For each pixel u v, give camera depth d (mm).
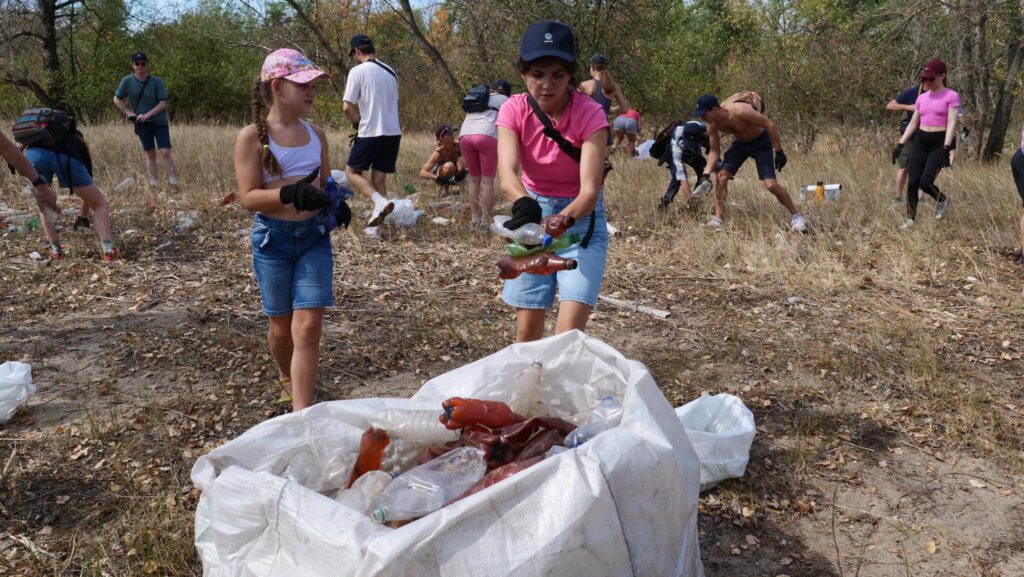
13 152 5141
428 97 23250
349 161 8406
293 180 3654
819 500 3496
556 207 3383
